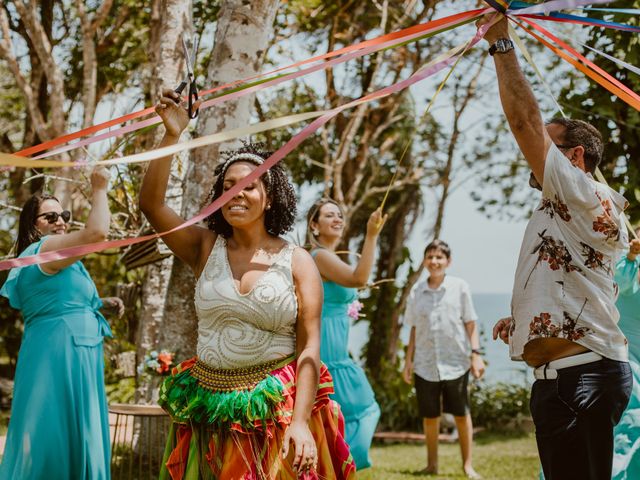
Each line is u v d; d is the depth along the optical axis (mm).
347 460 2660
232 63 5668
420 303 6871
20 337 12398
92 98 10258
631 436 3828
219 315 2623
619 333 2682
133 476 5586
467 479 6441
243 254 2691
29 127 12852
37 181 12141
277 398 2529
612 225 2693
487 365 11492
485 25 2596
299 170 13727
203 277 2682
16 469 3656
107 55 12828
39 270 3812
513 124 2635
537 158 2645
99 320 4031
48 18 12414
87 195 6797
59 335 3785
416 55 12211
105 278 10883
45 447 3672
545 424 2701
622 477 3762
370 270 4309
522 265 2762
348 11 11672
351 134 11469
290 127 12633
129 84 13055
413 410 10453
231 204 2637
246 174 2648
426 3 10508
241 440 2533
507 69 2641
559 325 2641
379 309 12562
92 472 3816
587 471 2635
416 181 13375
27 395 3730
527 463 7461
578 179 2639
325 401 2641
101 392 3967
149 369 5555
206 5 10969
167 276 6797
